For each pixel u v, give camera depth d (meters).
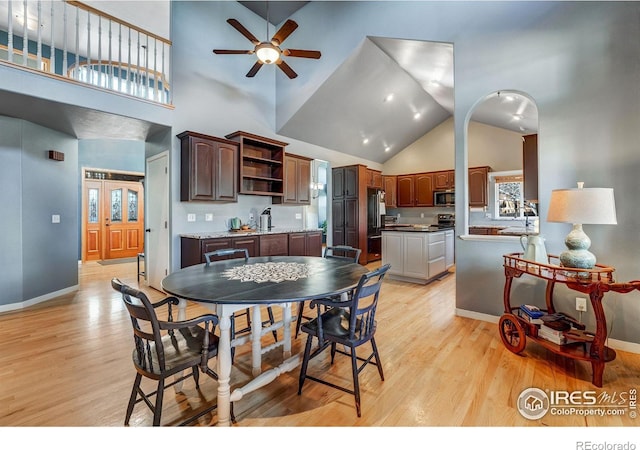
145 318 1.39
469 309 3.17
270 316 2.75
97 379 1.99
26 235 3.58
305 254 5.09
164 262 4.18
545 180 2.68
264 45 3.07
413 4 3.61
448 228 5.48
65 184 4.19
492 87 2.96
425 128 7.63
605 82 2.44
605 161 2.45
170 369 1.43
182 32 4.14
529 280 2.80
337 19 4.52
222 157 4.25
